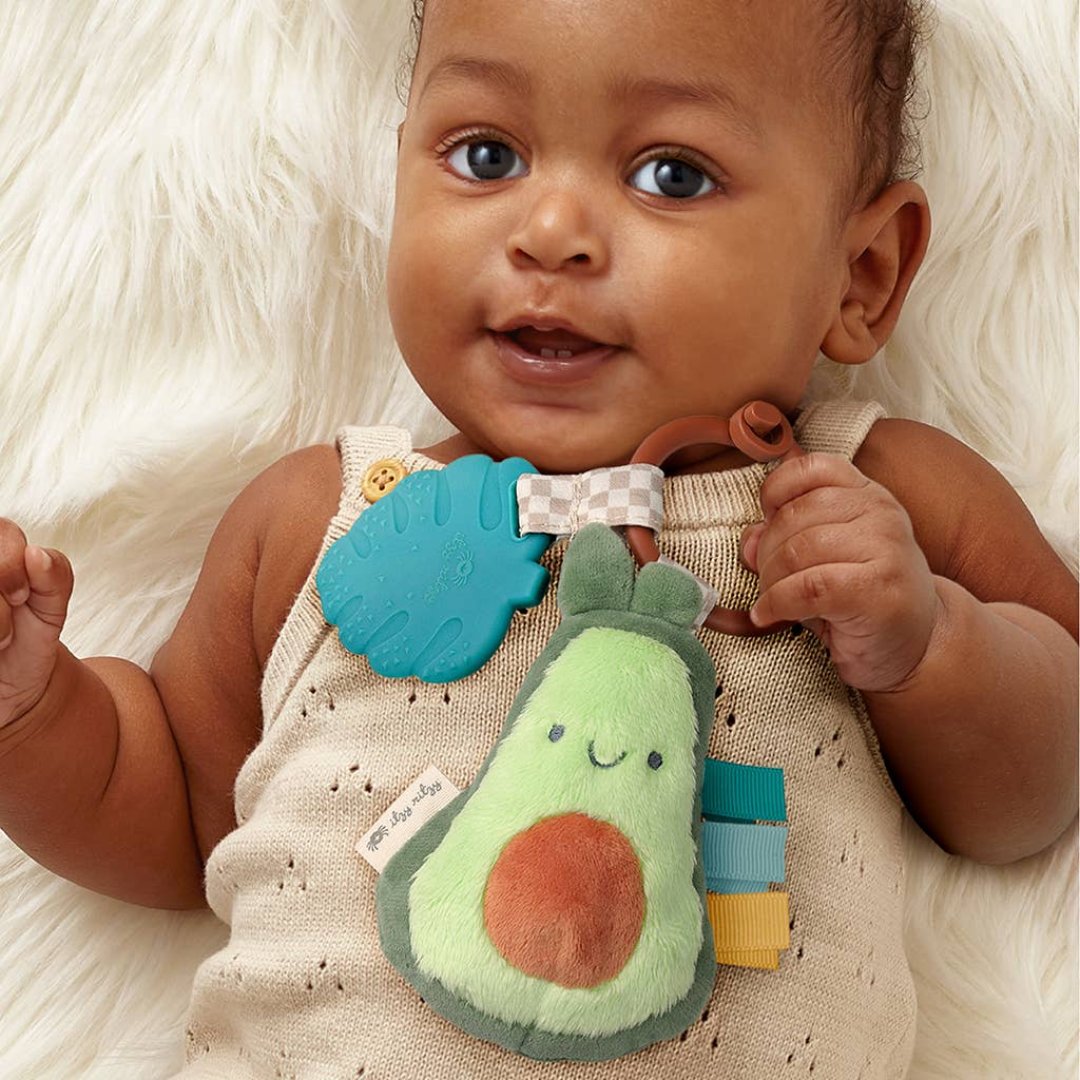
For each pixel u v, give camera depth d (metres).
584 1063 0.82
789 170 0.92
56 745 1.00
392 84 1.21
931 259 1.16
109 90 1.20
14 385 1.17
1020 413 1.14
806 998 0.87
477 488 0.94
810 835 0.90
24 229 1.19
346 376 1.20
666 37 0.88
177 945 1.11
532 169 0.91
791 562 0.85
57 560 0.91
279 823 0.94
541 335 0.93
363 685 0.95
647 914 0.79
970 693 0.89
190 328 1.19
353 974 0.87
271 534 1.04
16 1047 1.08
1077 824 1.05
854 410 1.02
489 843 0.80
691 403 0.93
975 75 1.16
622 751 0.80
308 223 1.18
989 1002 1.02
